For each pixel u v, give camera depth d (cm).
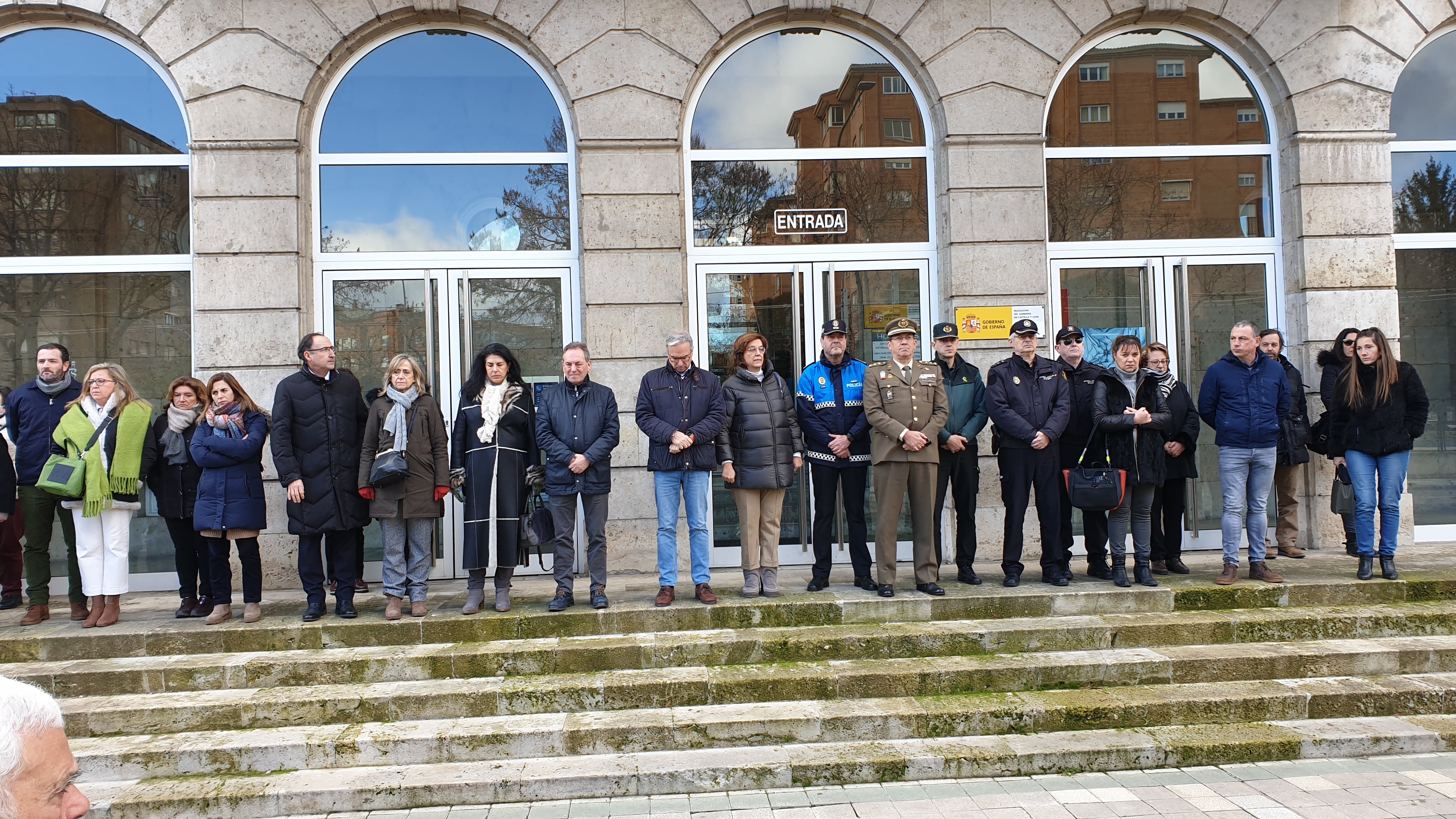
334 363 566
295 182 663
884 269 714
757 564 579
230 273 656
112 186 678
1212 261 730
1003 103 700
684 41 689
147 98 680
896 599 549
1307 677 493
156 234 678
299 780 415
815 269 709
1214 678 489
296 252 662
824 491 591
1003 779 416
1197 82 735
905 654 508
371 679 489
